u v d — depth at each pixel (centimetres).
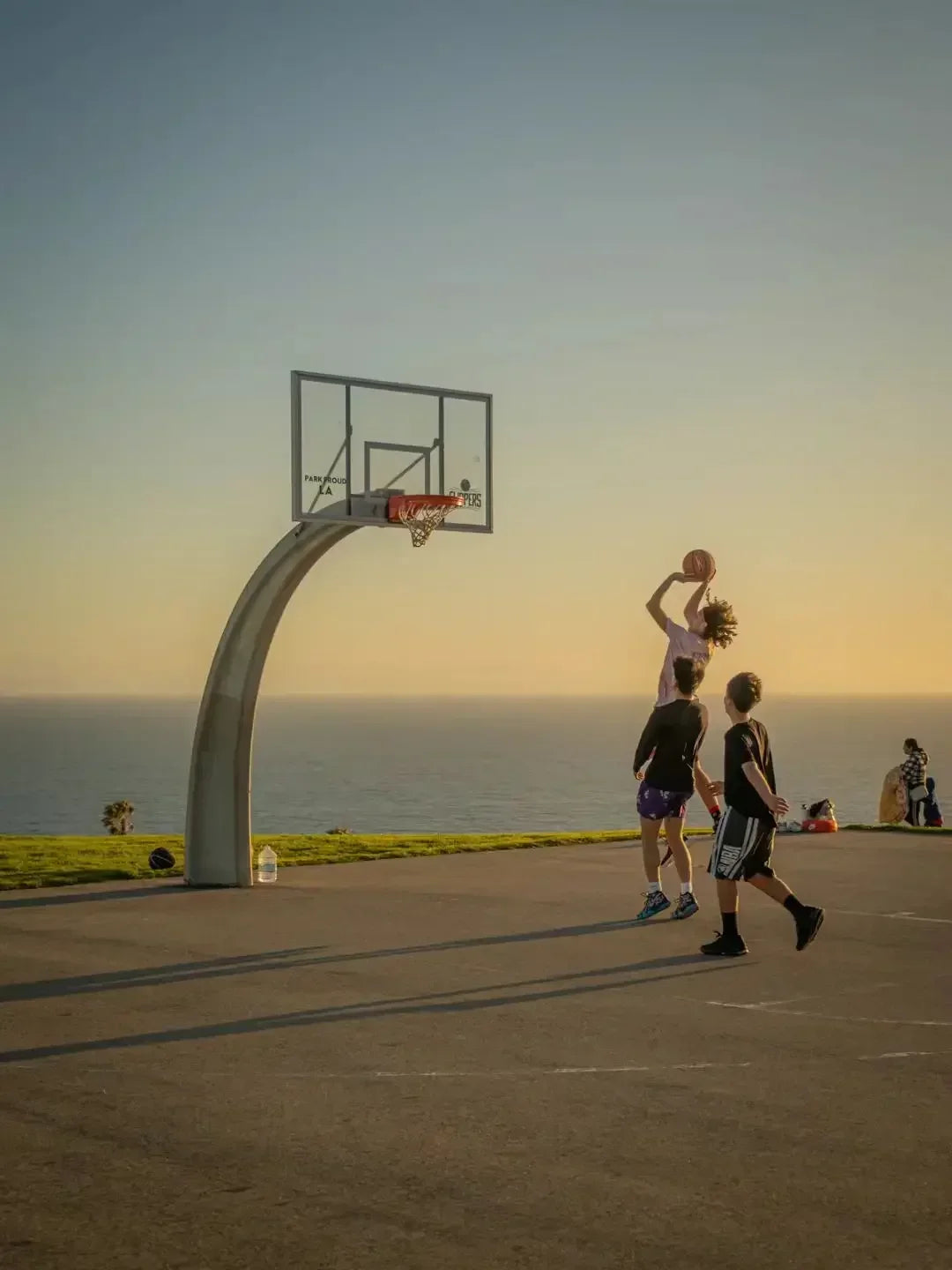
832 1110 668
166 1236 513
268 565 1545
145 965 1055
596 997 930
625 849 1931
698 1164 589
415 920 1276
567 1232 516
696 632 1345
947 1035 823
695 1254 495
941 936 1177
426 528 1670
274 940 1164
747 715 1095
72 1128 643
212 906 1371
